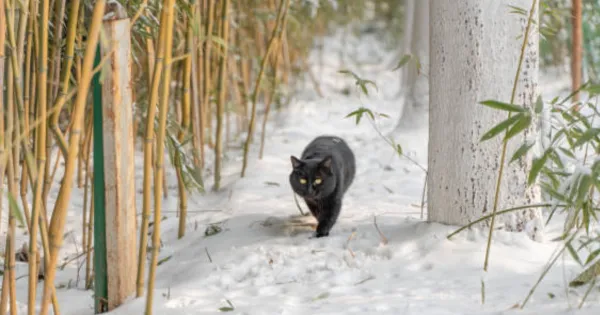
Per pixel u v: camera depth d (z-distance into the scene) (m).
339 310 4.55
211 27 7.48
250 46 10.86
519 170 5.58
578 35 8.34
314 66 16.42
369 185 7.90
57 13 5.04
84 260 6.18
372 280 5.16
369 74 15.90
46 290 4.10
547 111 5.40
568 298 4.40
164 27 4.30
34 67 4.79
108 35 4.54
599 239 4.35
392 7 18.08
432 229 5.78
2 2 4.01
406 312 4.45
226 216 6.97
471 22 5.50
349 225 6.41
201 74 7.90
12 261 4.32
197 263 5.72
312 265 5.50
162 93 4.39
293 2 9.88
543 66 14.16
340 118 11.86
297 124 11.32
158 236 4.46
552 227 6.25
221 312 4.60
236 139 10.25
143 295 4.86
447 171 5.74
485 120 5.55
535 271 5.14
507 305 4.51
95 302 4.93
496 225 5.65
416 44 9.92
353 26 18.28
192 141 7.62
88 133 6.16
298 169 6.20
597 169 4.04
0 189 3.95
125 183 4.80
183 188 6.45
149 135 4.43
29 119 4.84
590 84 4.73
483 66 5.51
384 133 10.45
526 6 5.48
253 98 8.23
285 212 6.98
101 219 4.81
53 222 4.34
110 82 4.61
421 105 9.75
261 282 5.29
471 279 5.02
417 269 5.32
